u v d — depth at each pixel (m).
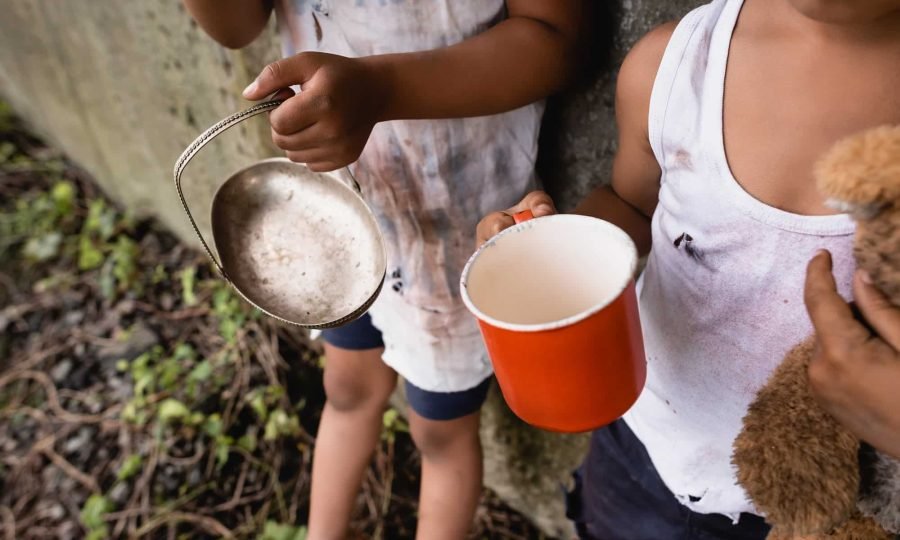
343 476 1.47
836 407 0.59
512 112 1.03
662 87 0.74
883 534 0.68
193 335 2.24
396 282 1.17
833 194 0.50
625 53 0.98
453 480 1.35
